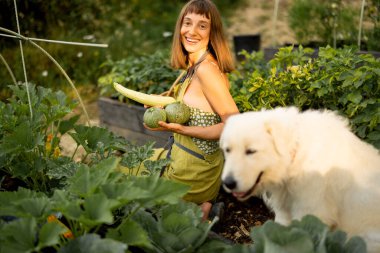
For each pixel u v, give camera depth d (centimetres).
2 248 222
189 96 356
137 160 324
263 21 1035
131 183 246
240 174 262
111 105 552
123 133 553
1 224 250
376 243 268
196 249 252
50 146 374
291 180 274
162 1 1110
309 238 216
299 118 279
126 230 239
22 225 228
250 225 386
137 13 1047
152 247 241
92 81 755
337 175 269
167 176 365
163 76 536
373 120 351
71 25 868
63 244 255
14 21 745
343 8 684
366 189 270
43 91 399
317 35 689
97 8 963
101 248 223
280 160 267
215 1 1134
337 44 641
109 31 936
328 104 396
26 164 337
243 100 413
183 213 264
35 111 377
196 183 357
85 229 243
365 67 360
